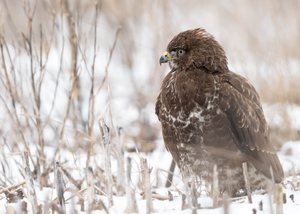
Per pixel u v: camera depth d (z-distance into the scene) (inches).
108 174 410.3
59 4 592.1
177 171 529.0
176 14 925.2
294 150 577.0
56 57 764.0
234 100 434.6
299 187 442.0
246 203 397.1
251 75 667.4
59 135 538.9
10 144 553.3
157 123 653.9
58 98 688.4
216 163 432.1
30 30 520.4
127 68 808.9
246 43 829.2
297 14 817.5
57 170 391.9
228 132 433.7
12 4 749.3
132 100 721.6
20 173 472.4
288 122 611.8
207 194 439.5
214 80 436.1
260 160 440.1
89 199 391.2
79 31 550.3
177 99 437.1
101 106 692.1
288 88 653.9
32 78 517.7
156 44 753.0
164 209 394.3
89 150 482.3
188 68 449.1
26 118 526.9
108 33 837.2
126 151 573.3
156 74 732.7
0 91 608.4
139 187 445.4
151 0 789.2
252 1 924.0
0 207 406.0
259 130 445.4
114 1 825.5
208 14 998.4
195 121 433.1
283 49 718.5
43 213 371.2
